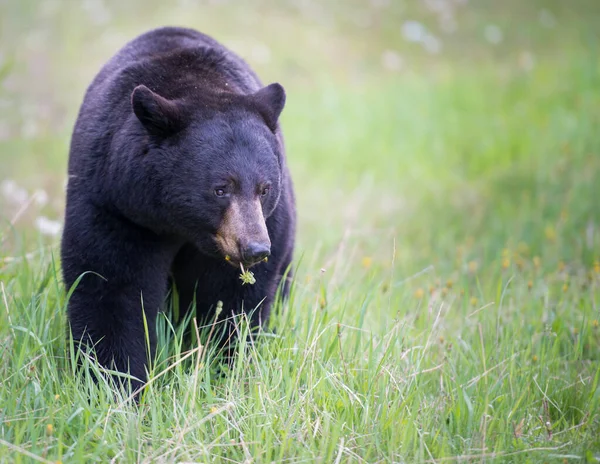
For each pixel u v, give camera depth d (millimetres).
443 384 9273
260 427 7734
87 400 8242
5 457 6977
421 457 7469
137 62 9086
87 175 8664
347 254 14609
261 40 26234
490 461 7621
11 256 11258
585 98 22047
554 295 12305
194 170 8172
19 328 8430
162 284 9062
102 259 8555
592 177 17109
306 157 20531
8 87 22000
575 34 29859
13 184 17500
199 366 8695
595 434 8414
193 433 7613
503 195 17594
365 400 8242
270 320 9656
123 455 7285
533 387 9227
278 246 9047
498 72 26234
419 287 13367
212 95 8617
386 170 19797
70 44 24812
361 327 9523
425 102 23156
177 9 26984
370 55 27297
